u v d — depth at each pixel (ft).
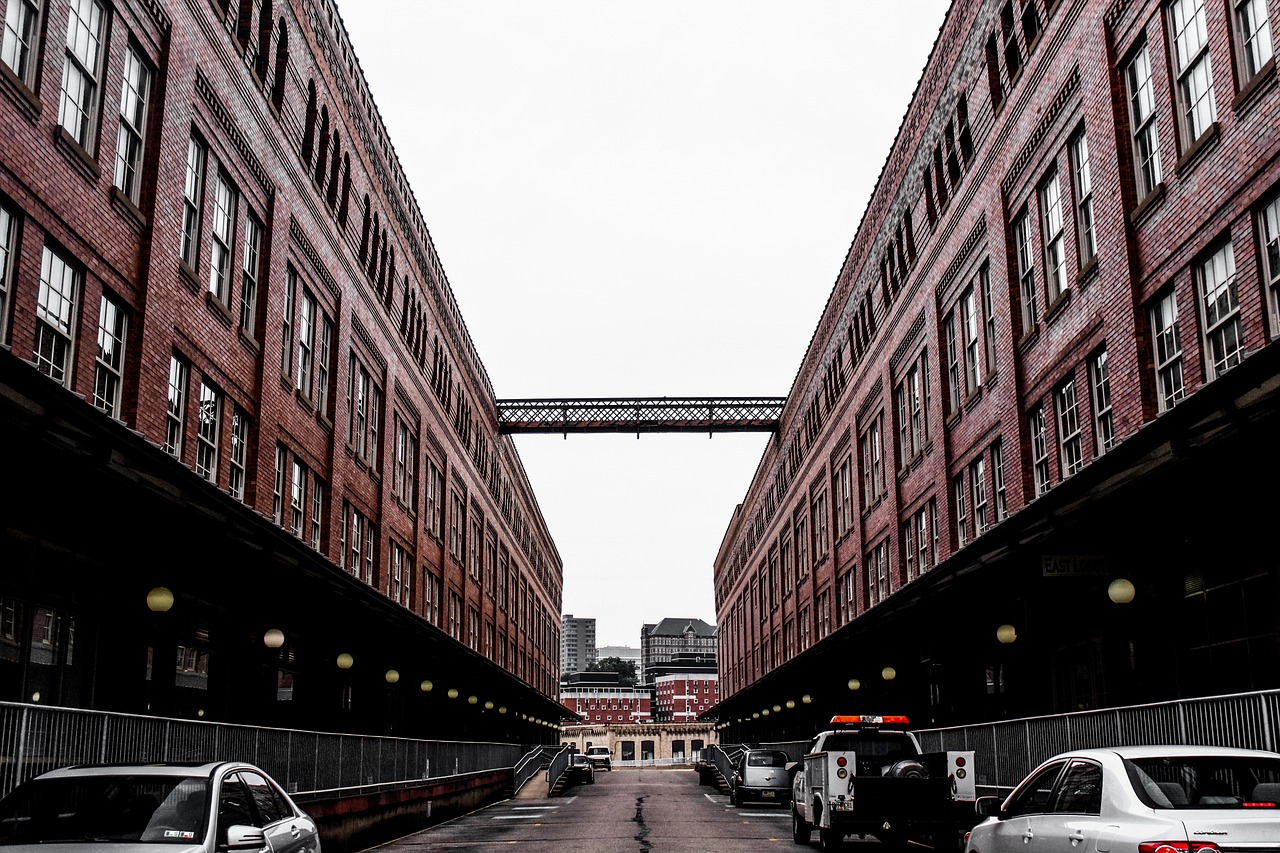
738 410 194.59
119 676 54.08
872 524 125.70
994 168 81.97
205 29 65.62
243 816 30.07
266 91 76.54
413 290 127.03
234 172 71.00
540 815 102.99
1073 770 29.68
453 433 153.07
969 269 89.10
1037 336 74.69
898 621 88.53
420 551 128.98
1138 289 59.00
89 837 27.09
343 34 96.12
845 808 56.44
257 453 73.77
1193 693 52.75
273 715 78.02
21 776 33.63
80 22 51.90
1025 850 30.17
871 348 124.77
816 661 122.01
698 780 226.79
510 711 201.16
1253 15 48.96
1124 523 50.34
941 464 96.43
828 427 150.00
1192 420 37.11
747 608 247.09
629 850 64.44
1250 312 48.29
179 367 63.16
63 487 42.80
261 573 60.70
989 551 60.75
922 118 101.96
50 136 48.14
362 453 104.78
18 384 32.94
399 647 100.27
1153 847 24.02
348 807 64.08
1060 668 70.38
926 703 100.99
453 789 99.35
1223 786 26.27
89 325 51.90
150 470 42.01
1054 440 71.97
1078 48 66.64
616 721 547.49
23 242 46.03
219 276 70.08
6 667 45.52
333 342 94.73
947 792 56.39
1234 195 49.55
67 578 50.72
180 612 62.75
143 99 58.70
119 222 54.95
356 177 101.24
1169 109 55.88
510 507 218.18
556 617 343.26
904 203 109.19
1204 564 51.83
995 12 81.05
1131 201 60.08
